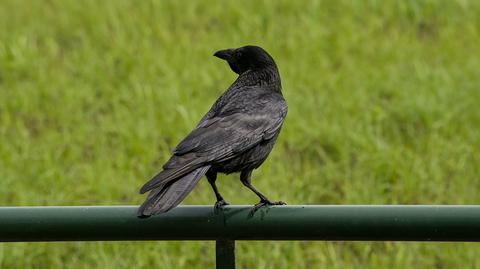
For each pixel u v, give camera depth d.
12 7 18.58
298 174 12.37
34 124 14.12
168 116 13.92
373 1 18.11
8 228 5.15
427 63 15.84
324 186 12.11
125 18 17.81
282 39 16.86
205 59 16.08
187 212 5.18
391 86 14.79
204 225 5.16
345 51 16.30
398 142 13.16
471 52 16.28
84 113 14.37
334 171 12.29
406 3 17.91
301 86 14.72
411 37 16.97
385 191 12.01
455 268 10.43
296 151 13.01
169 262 10.27
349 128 13.34
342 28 17.14
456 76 14.99
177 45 16.58
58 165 12.67
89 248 10.65
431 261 10.45
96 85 15.35
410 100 13.95
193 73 15.35
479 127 13.52
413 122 13.70
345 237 5.11
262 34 17.12
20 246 10.52
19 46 16.28
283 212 5.12
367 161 12.52
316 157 12.91
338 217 5.08
